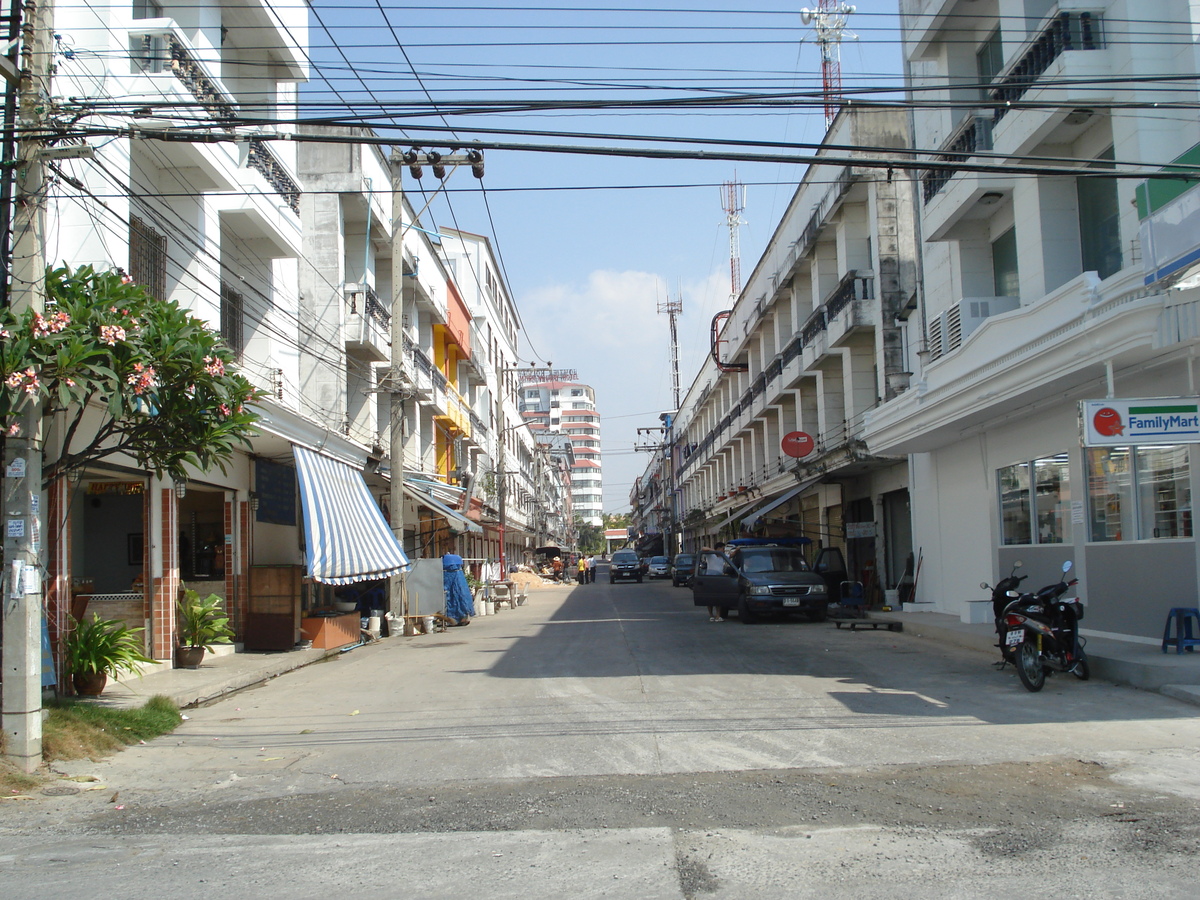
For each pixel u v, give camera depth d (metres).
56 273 8.17
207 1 14.27
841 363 27.84
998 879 4.57
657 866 4.88
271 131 16.27
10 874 5.05
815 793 6.24
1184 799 5.88
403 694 11.16
